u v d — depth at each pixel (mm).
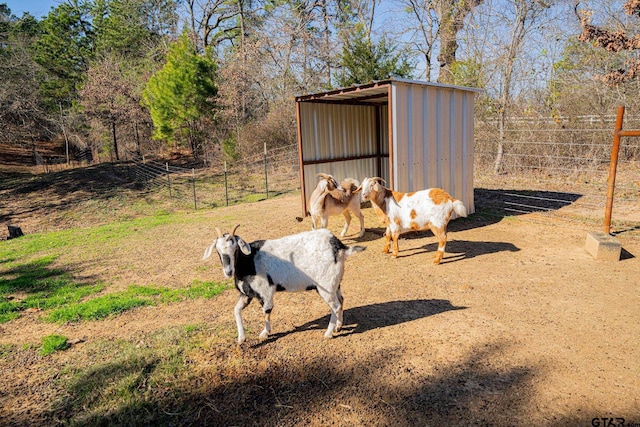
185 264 8117
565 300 5504
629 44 13016
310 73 29688
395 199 7496
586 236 7793
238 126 26781
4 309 6199
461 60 20547
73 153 40094
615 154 7391
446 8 22344
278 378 4137
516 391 3734
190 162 29594
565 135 15289
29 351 4934
